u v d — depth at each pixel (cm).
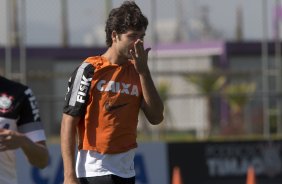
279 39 5897
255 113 5975
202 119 6638
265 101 5656
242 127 5997
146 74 1883
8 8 5253
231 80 7112
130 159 1942
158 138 5862
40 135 1839
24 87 1839
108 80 1897
